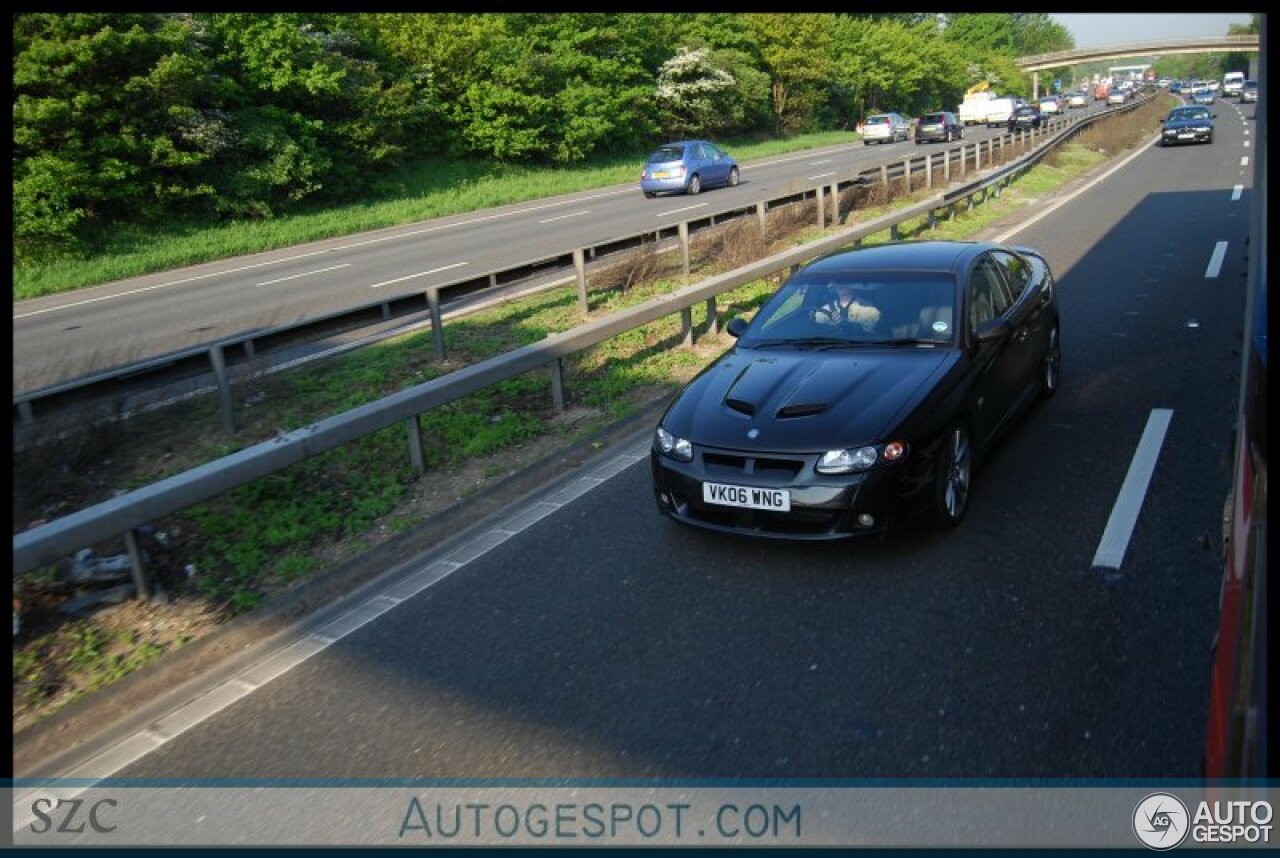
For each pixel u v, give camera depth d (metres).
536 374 9.02
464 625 4.71
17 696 4.41
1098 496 5.52
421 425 7.72
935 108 82.50
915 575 4.77
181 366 7.54
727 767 3.46
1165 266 12.28
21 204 21.00
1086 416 6.95
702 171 26.70
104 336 12.70
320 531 6.08
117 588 5.34
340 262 18.67
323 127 29.31
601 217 22.66
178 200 25.56
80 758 3.92
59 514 6.42
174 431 7.89
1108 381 7.74
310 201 29.52
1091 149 31.94
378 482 6.73
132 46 23.16
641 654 4.27
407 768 3.63
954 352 5.55
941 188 20.73
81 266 20.56
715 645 4.28
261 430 7.80
